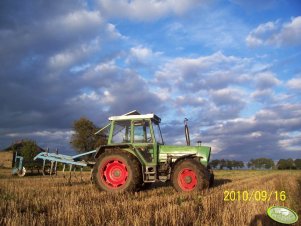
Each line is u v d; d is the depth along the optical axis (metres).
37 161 27.31
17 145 35.53
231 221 6.46
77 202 8.48
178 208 7.32
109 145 11.66
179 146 11.95
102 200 9.02
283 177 20.09
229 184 14.41
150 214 6.77
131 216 6.59
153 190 11.49
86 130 41.97
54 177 20.06
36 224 6.06
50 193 10.38
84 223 6.07
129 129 12.08
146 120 11.91
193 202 8.40
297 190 11.37
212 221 6.55
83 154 14.80
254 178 20.09
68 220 6.29
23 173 23.39
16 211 7.01
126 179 11.02
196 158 11.75
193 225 6.24
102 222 6.32
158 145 12.05
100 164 11.27
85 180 16.69
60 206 7.86
